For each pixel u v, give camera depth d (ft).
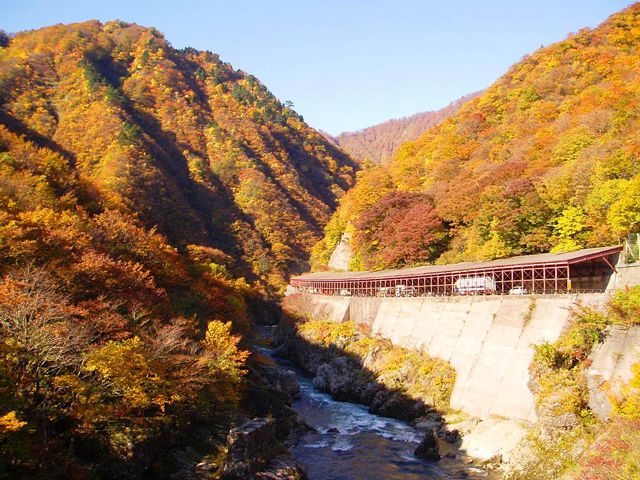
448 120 394.11
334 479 101.14
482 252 195.62
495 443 107.76
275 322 363.35
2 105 438.81
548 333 120.26
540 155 237.86
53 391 82.07
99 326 97.14
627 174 162.81
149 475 89.45
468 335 148.36
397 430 133.08
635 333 98.07
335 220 394.52
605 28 375.25
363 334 200.85
